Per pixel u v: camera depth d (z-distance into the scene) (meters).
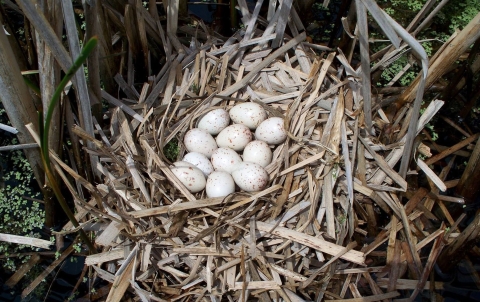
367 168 0.47
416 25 0.52
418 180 0.49
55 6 0.36
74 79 0.37
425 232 0.46
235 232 0.42
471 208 0.48
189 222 0.43
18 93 0.37
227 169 0.47
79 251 0.43
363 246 0.45
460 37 0.41
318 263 0.43
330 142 0.46
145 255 0.41
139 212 0.42
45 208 0.44
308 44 0.53
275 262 0.43
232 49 0.52
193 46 0.52
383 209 0.46
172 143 0.49
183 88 0.49
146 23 0.50
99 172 0.45
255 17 0.52
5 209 0.45
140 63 0.51
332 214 0.43
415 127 0.41
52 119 0.40
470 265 0.44
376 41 0.53
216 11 0.58
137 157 0.44
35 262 0.43
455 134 0.52
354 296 0.42
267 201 0.44
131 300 0.42
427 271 0.42
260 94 0.52
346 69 0.50
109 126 0.49
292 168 0.46
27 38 0.43
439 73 0.44
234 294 0.42
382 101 0.51
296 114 0.49
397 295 0.42
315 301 0.41
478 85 0.50
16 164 0.47
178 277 0.42
